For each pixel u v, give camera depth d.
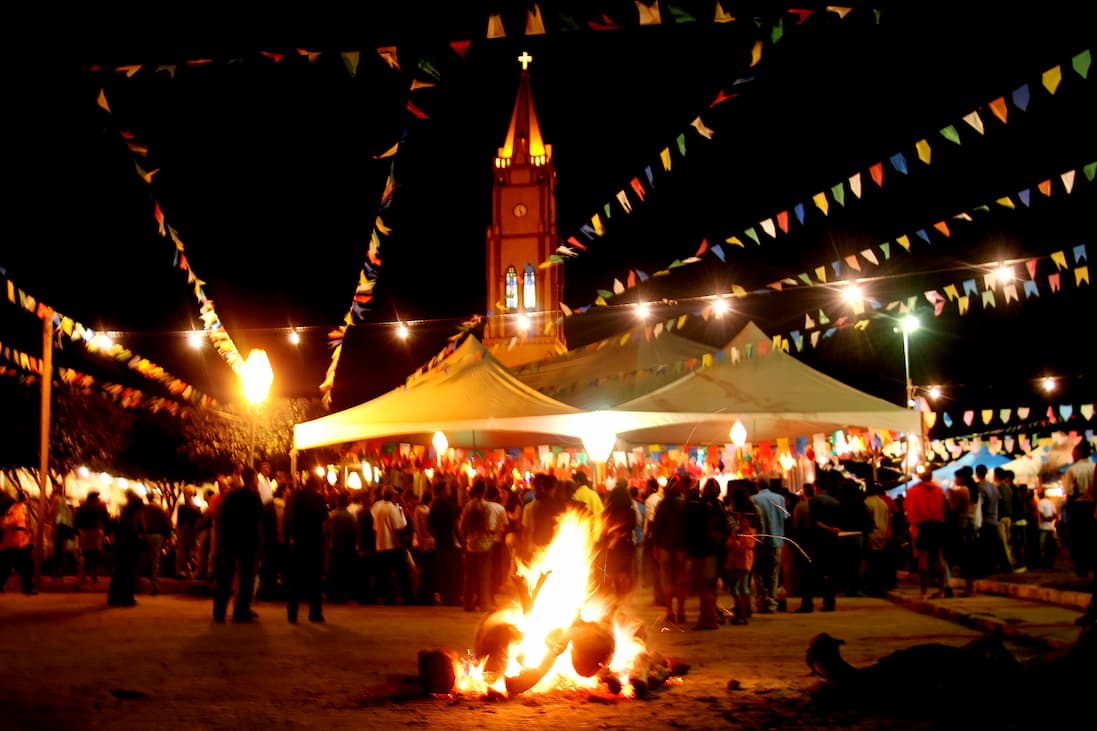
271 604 16.92
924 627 12.45
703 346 21.64
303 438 18.59
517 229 78.81
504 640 7.96
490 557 15.70
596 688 7.82
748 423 18.59
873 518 17.61
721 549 13.20
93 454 28.78
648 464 21.80
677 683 8.34
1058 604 13.61
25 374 26.89
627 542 13.52
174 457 30.58
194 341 22.41
